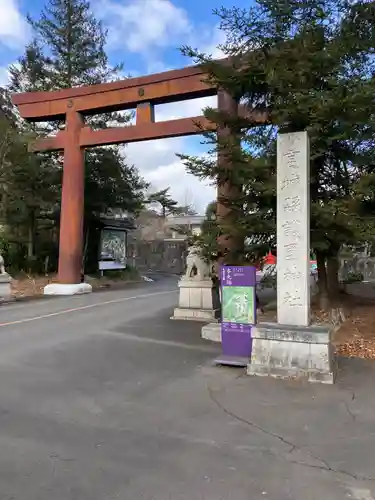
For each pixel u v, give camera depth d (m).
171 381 5.86
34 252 23.47
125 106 16.80
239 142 8.68
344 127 7.53
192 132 15.34
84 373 6.24
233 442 3.99
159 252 36.94
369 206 8.34
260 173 8.16
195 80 14.89
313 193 8.95
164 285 22.38
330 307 10.46
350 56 8.45
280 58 7.95
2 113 21.59
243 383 5.73
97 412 4.73
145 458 3.68
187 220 39.84
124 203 23.66
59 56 22.86
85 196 22.19
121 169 23.03
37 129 21.28
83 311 12.44
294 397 5.18
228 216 9.00
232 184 8.97
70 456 3.71
